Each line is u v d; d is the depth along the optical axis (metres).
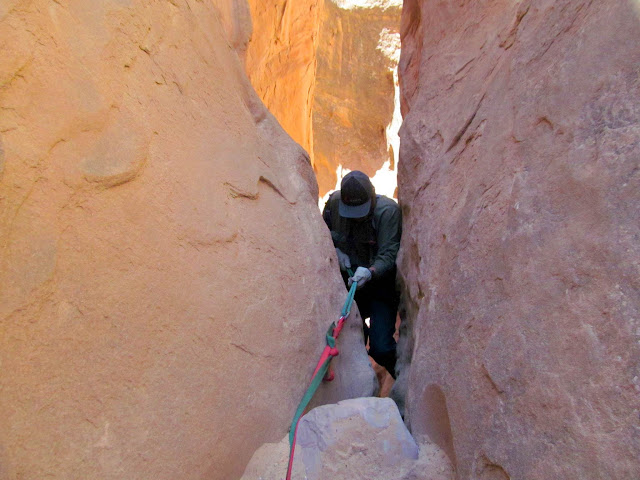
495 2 2.08
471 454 1.15
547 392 0.97
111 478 0.97
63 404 0.92
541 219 1.14
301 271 1.79
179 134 1.40
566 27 1.31
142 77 1.30
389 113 9.89
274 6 4.61
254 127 1.90
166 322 1.17
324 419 1.45
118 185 1.13
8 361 0.85
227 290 1.39
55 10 1.07
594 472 0.83
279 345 1.53
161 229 1.22
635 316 0.85
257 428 1.37
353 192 2.41
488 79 1.81
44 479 0.87
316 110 10.46
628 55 1.04
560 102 1.20
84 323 0.99
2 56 0.92
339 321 1.85
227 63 1.86
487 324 1.22
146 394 1.08
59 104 1.02
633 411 0.81
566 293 1.00
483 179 1.50
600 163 1.02
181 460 1.12
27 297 0.89
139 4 1.36
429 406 1.45
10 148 0.90
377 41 9.67
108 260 1.06
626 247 0.90
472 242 1.43
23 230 0.90
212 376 1.26
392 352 2.55
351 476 1.33
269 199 1.79
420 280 1.88
